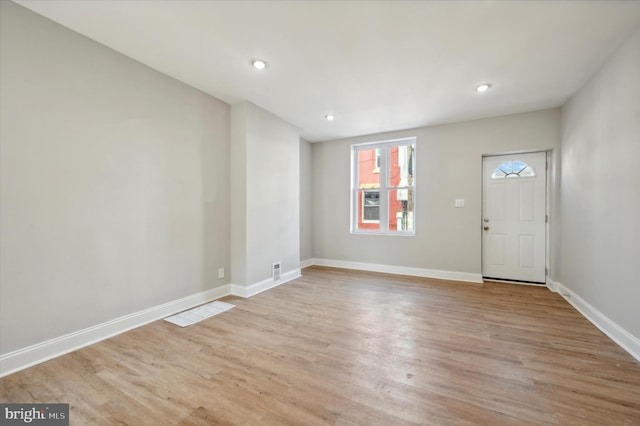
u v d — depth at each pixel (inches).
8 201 70.8
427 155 171.9
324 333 94.4
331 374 70.8
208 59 96.9
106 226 90.7
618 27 78.1
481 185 159.5
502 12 72.6
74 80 82.6
